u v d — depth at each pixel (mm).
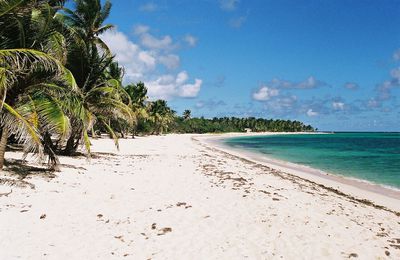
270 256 7816
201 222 9914
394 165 34938
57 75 13055
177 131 146125
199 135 140125
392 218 12969
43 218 9398
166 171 19422
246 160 34438
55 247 7691
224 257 7656
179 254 7711
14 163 16250
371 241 9297
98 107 21875
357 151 58375
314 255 8000
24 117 12008
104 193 12695
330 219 11117
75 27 21609
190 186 14992
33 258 7086
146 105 83312
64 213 9984
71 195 11938
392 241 9500
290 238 9008
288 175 24078
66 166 17625
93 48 21281
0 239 7836
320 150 60000
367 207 14734
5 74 11531
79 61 20422
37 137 11555
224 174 19719
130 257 7438
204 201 12289
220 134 172625
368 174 28078
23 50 11297
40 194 11602
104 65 22531
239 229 9477
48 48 13141
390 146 78000
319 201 14094
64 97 13789
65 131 12320
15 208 9945
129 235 8688
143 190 13656
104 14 22422
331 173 28188
